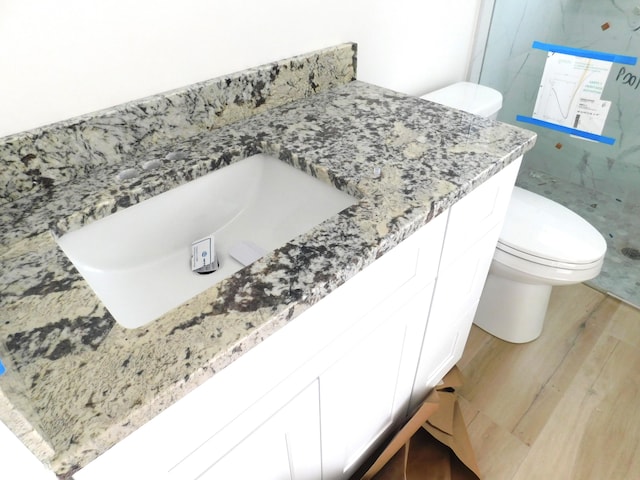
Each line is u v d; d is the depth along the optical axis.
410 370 1.09
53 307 0.53
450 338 1.23
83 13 0.69
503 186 0.96
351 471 1.09
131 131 0.81
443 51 1.56
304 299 0.55
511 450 1.26
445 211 0.79
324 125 0.94
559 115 1.72
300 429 0.75
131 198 0.74
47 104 0.71
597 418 1.33
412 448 1.21
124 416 0.42
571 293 1.76
